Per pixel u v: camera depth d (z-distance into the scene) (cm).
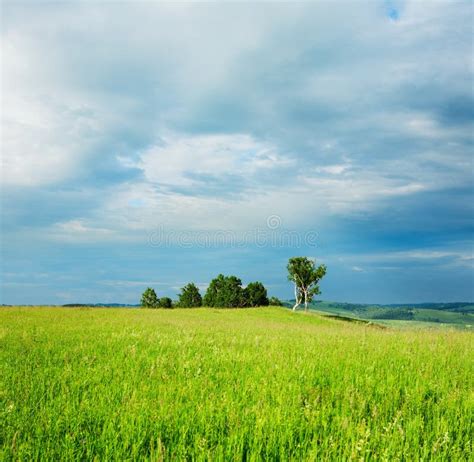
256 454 449
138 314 4091
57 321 2616
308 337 1816
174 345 1429
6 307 4250
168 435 514
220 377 856
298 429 532
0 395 676
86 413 595
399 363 1027
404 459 458
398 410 630
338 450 468
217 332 2103
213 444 487
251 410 583
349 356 1134
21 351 1199
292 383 764
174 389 725
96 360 1088
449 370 941
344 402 647
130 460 446
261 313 6109
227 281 11812
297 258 8881
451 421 579
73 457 455
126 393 699
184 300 13050
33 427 538
